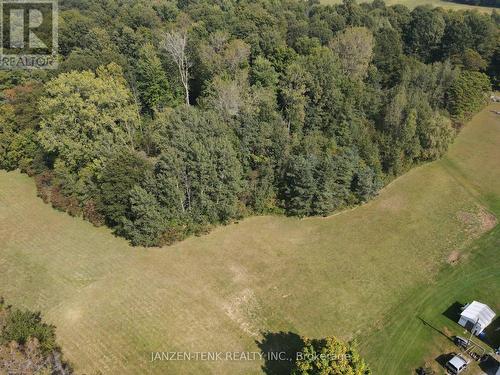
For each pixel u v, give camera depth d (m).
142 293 54.69
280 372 45.62
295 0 141.25
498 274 59.62
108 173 63.88
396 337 50.38
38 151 78.25
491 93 114.69
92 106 67.44
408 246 64.19
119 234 65.06
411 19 119.88
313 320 51.84
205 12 110.88
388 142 78.50
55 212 70.62
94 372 45.03
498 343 49.66
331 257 61.41
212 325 50.66
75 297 54.25
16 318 45.72
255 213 69.94
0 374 37.91
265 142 69.19
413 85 93.31
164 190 61.97
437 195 76.31
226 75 79.56
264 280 57.19
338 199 70.25
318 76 78.00
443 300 55.47
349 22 115.81
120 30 101.88
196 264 59.59
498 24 128.62
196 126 66.06
